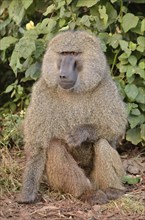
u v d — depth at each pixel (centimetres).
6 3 977
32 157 743
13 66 895
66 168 727
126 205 723
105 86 735
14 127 909
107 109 732
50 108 729
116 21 895
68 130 732
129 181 809
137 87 887
